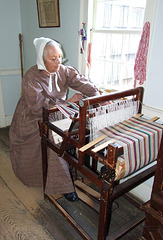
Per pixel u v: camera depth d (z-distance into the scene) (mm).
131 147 1028
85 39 1876
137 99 1372
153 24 1329
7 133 2846
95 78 2033
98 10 1823
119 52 1753
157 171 832
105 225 1097
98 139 1104
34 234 1397
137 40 1591
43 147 1484
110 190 1010
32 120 1623
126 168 1035
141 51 1431
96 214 1577
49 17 2197
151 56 1392
